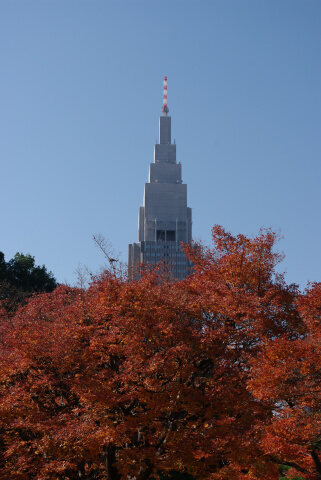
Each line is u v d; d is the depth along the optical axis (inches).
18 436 943.0
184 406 901.2
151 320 923.4
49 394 1015.6
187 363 964.0
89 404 886.4
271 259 1083.3
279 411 931.3
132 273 1160.8
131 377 881.5
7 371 931.3
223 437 881.5
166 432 938.1
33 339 960.3
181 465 951.0
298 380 881.5
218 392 910.4
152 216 7504.9
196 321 1014.4
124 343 949.2
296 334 1011.3
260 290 1066.7
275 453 903.1
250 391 937.5
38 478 826.2
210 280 1093.1
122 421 897.5
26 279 2423.7
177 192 7603.4
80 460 901.2
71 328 962.7
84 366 959.6
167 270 1311.5
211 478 941.2
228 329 989.2
